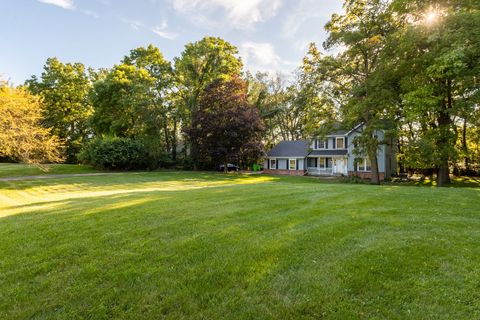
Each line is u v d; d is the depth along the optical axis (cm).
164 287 301
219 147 2908
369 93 1864
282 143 3744
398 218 549
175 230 483
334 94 2250
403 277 312
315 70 2208
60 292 295
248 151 2964
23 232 485
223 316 255
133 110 3228
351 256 364
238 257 369
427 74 1502
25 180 2256
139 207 678
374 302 270
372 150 2031
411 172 2909
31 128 1705
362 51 1994
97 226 512
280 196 834
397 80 1745
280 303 270
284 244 410
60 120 3944
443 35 1345
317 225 504
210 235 455
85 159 3095
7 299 284
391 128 1844
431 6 1570
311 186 1188
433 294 280
